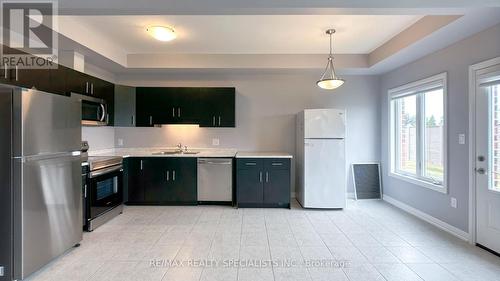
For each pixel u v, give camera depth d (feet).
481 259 9.05
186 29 11.96
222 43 13.80
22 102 7.54
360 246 10.09
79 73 12.01
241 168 15.07
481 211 9.95
